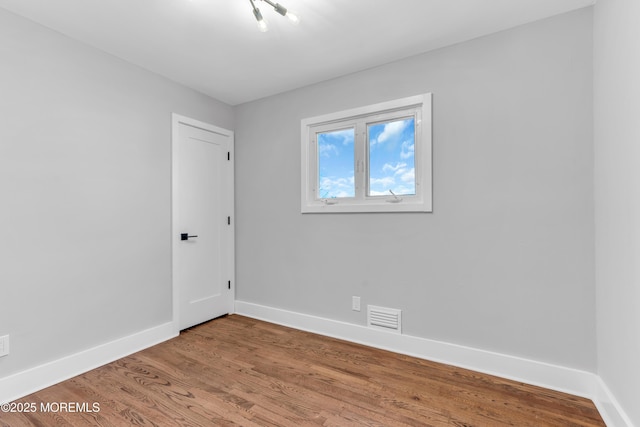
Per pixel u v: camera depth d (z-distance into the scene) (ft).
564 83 6.30
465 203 7.29
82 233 7.18
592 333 6.04
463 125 7.32
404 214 8.07
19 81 6.22
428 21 6.59
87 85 7.32
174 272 9.20
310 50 7.72
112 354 7.63
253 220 10.91
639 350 4.31
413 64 7.97
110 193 7.74
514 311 6.77
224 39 7.22
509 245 6.82
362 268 8.70
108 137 7.71
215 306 10.65
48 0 5.80
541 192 6.50
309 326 9.58
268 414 5.51
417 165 8.06
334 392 6.20
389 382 6.57
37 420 5.35
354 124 9.05
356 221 8.81
